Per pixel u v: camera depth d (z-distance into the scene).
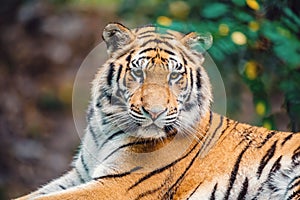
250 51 13.21
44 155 22.14
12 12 24.84
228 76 13.72
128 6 14.41
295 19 12.68
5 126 22.84
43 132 22.92
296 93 12.92
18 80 24.42
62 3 23.34
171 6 13.66
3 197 20.81
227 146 10.05
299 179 9.81
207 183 9.87
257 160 9.96
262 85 13.14
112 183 9.70
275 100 14.30
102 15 23.42
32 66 25.03
